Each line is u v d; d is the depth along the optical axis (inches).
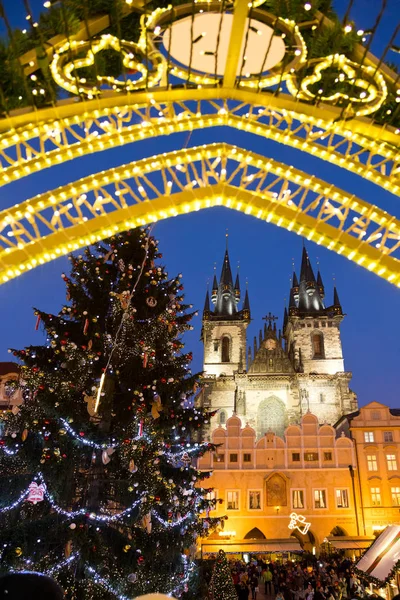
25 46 275.3
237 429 1956.2
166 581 564.4
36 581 86.7
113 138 311.9
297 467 1895.9
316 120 305.7
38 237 292.2
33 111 279.7
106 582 507.8
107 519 550.9
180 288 805.2
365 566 912.9
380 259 301.1
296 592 1052.5
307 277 3794.3
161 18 274.7
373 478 1873.8
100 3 280.1
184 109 323.6
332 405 3139.8
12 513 562.3
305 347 3432.6
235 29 264.2
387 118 325.7
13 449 557.3
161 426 665.6
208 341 3528.5
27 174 298.5
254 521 1813.5
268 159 322.3
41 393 555.5
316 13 296.8
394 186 311.9
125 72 290.8
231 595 503.8
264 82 302.8
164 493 614.9
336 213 312.2
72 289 687.1
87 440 561.0
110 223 301.9
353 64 297.0
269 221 317.1
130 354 653.3
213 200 315.0
